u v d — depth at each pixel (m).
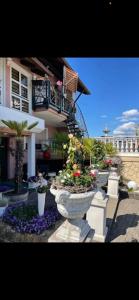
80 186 2.60
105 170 4.89
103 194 4.24
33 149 9.72
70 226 2.59
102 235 4.01
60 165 12.91
